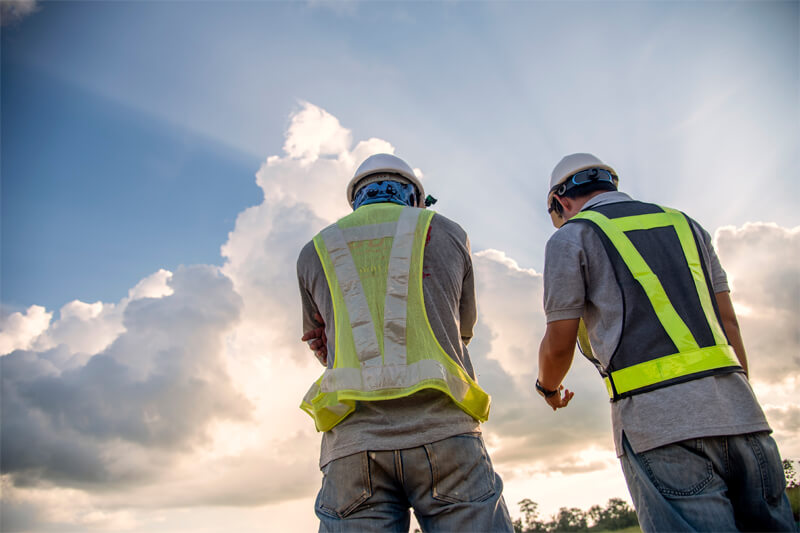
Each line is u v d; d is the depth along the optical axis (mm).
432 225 2322
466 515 1877
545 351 2234
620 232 2170
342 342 2076
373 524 1921
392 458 1913
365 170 2625
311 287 2355
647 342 1962
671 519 1777
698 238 2256
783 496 1842
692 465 1803
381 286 2148
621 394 1973
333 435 2023
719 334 1980
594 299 2121
